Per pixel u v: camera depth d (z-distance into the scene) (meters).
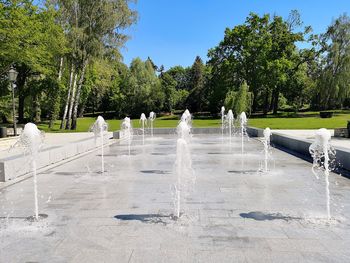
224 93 44.16
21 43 21.23
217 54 46.78
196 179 7.58
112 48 26.48
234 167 9.17
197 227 4.42
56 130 27.59
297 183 7.08
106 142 17.41
